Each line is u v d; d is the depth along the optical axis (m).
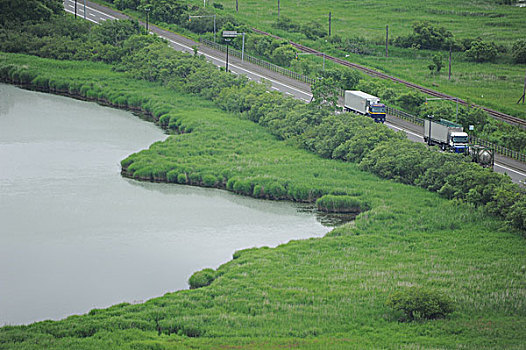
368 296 101.56
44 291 113.44
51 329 93.12
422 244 125.25
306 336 89.81
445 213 139.25
